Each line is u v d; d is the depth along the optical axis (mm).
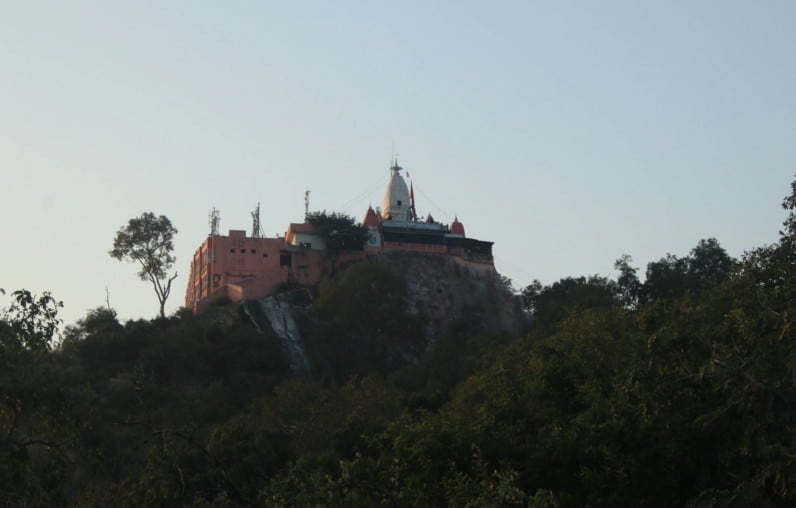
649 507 40031
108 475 54844
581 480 40844
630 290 133750
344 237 147375
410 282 145250
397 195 168375
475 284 150000
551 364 49719
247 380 113000
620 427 41031
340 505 38688
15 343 37844
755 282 48375
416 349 130750
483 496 33719
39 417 37781
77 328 127062
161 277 139750
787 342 38844
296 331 129125
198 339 120062
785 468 34906
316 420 67125
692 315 47531
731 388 38594
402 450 40469
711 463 40188
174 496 49031
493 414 47438
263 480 55344
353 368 123875
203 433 69250
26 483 34500
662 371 41062
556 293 143875
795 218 49844
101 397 94188
